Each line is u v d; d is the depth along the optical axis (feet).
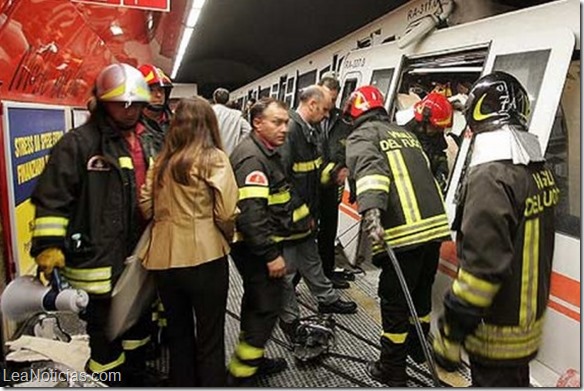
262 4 36.06
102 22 20.58
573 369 7.36
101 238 6.86
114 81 6.73
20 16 8.38
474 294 5.25
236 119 14.93
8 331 7.34
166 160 6.91
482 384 5.81
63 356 6.94
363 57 16.61
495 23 9.86
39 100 10.58
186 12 22.65
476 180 5.39
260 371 9.09
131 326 7.61
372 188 8.04
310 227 10.63
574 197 7.89
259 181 7.74
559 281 7.77
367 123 8.78
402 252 8.30
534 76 8.40
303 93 10.35
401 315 8.47
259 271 8.05
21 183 8.77
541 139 7.94
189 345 7.39
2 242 7.98
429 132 10.39
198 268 6.83
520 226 5.38
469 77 10.75
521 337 5.60
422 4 13.82
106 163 6.84
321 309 11.80
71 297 6.35
